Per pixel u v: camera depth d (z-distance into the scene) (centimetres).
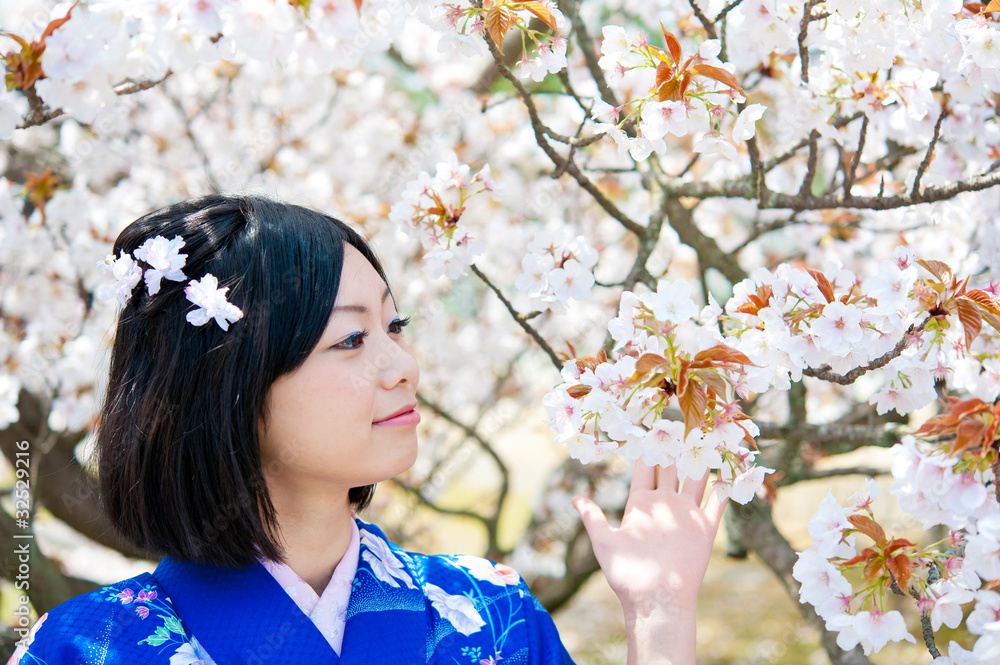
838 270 117
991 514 90
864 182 228
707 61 118
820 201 162
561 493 347
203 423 106
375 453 108
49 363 266
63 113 111
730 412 102
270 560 110
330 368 106
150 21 97
